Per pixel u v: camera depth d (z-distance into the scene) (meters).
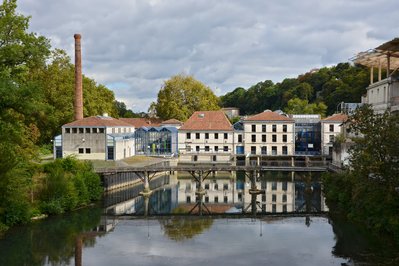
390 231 38.06
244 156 93.62
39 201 50.03
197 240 40.62
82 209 54.66
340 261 33.69
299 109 131.00
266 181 81.75
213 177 88.31
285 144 96.25
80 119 82.12
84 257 35.41
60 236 41.59
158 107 121.81
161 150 97.88
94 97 102.06
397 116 38.81
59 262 34.09
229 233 43.19
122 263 33.97
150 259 34.94
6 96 37.84
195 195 66.81
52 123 85.06
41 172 55.22
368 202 41.69
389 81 53.84
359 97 118.00
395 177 37.56
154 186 76.00
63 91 88.19
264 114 98.69
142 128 98.12
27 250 37.09
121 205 58.06
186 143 98.31
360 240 38.19
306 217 49.78
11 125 42.41
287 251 36.75
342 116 94.75
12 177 42.53
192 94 121.62
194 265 33.44
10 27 41.47
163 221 48.88
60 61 93.12
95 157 79.31
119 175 70.62
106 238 41.22
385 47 53.53
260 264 33.50
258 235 42.28
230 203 60.28
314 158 90.38
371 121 39.66
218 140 97.75
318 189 72.00
